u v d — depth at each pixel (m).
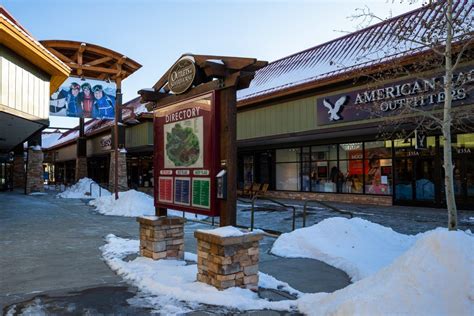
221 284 5.20
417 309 3.65
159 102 7.43
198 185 6.16
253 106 20.62
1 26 9.93
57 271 6.62
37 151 27.95
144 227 7.31
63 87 22.16
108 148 29.42
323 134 17.84
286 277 6.45
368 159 19.06
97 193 25.23
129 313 4.64
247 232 5.45
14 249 8.45
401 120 10.51
